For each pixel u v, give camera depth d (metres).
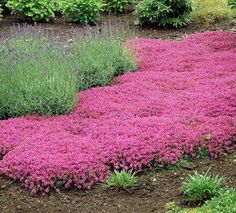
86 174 3.02
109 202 2.83
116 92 4.25
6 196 2.93
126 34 5.91
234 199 2.54
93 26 6.75
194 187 2.77
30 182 2.99
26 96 3.87
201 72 4.68
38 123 3.65
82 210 2.77
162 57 5.20
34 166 3.06
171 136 3.34
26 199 2.90
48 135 3.45
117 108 3.87
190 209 2.56
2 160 3.20
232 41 5.64
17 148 3.29
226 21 6.63
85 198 2.89
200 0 7.03
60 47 4.62
